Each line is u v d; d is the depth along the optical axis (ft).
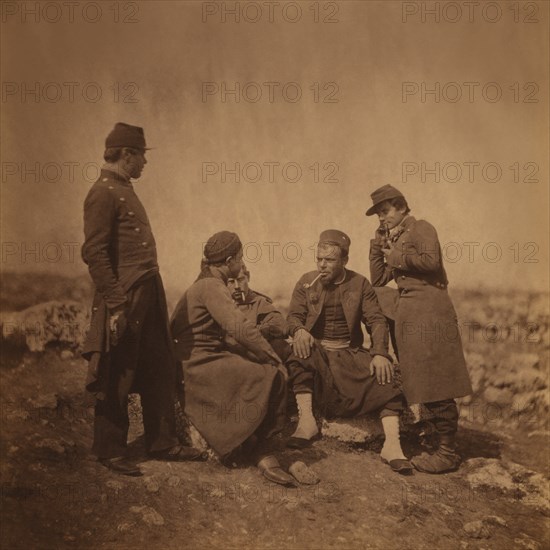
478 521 11.03
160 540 10.16
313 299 12.00
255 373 10.80
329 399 11.67
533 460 12.53
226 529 10.32
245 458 11.14
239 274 12.00
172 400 10.85
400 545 10.48
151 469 10.78
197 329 11.07
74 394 11.91
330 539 10.39
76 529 10.23
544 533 11.19
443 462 11.73
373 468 11.43
